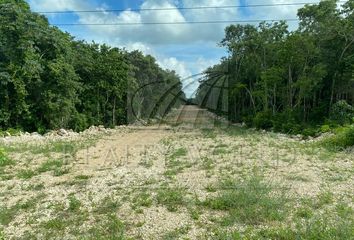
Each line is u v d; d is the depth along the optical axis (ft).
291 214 26.55
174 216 27.27
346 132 64.49
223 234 22.93
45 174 43.70
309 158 51.13
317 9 116.88
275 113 123.34
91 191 34.86
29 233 24.72
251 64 144.66
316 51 113.09
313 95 124.88
